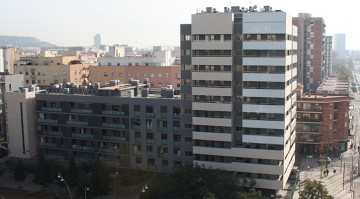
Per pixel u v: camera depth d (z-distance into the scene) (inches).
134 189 4586.6
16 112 5128.0
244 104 4173.2
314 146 5935.0
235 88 4242.1
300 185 4222.4
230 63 4136.3
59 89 5295.3
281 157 4114.2
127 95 4918.8
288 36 4202.8
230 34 4101.9
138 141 4690.0
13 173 5036.9
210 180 3860.7
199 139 4323.3
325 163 5472.4
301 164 5536.4
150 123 4621.1
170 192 3873.0
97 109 4820.4
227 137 4229.8
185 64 4352.9
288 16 4133.9
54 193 4584.2
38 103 5118.1
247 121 4185.5
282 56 4018.2
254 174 4217.5
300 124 5876.0
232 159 4271.7
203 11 4478.3
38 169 4591.5
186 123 4443.9
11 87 5999.0
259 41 4062.5
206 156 4352.9
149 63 7716.5
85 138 4933.6
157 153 4628.4
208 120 4256.9
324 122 5831.7
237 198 3695.9
